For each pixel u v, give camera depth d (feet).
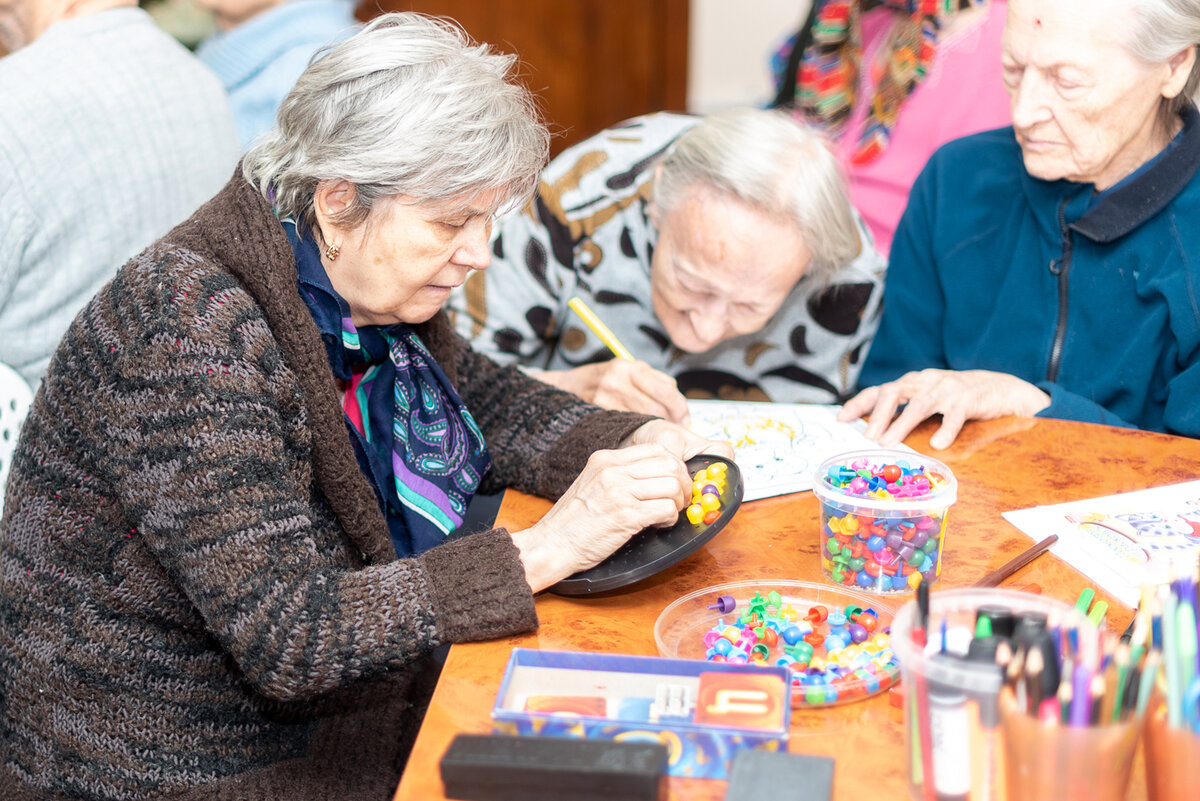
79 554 3.56
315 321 3.72
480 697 3.01
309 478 3.67
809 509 4.20
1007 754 2.31
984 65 7.31
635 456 3.69
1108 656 2.24
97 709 3.66
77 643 3.61
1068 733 2.19
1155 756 2.31
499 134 3.52
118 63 5.56
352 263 3.67
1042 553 3.71
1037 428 4.89
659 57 15.76
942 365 6.29
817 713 2.88
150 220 5.68
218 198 3.72
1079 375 5.64
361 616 3.24
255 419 3.29
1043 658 2.23
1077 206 5.43
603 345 6.43
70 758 3.67
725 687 2.78
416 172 3.42
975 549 3.78
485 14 15.10
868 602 3.41
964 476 4.41
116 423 3.27
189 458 3.19
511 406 4.83
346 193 3.54
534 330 6.29
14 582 3.63
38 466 3.52
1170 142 5.26
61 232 5.28
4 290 5.18
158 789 3.71
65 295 5.39
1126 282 5.40
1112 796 2.27
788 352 6.44
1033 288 5.77
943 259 6.03
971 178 5.99
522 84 3.82
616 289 6.21
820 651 3.14
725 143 5.16
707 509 3.79
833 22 7.67
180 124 5.84
